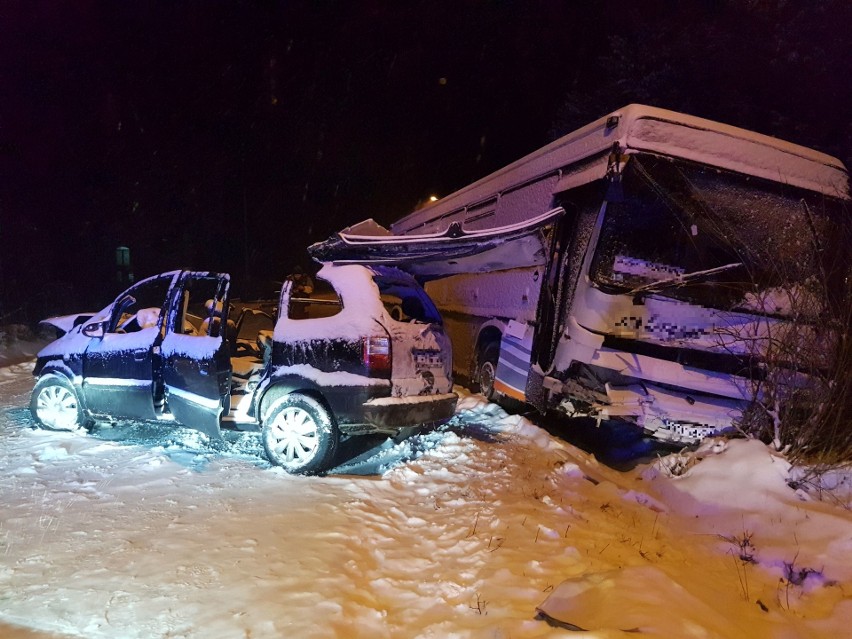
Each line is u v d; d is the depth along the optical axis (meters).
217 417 5.73
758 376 6.13
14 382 9.90
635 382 6.22
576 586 3.31
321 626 3.16
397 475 5.54
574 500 5.15
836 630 3.31
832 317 5.52
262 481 5.29
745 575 4.06
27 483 5.11
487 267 8.15
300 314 6.24
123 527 4.28
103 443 6.27
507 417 7.54
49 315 17.81
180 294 6.41
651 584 3.32
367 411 5.48
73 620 3.18
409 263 7.39
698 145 6.40
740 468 5.36
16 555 3.85
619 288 6.25
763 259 6.39
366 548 4.11
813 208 6.56
